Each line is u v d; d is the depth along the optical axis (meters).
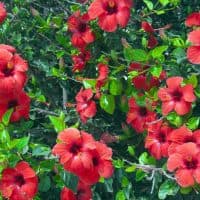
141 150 2.89
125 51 2.69
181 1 3.10
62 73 2.94
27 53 2.97
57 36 2.94
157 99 2.72
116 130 2.95
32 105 2.96
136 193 2.87
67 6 3.12
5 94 2.65
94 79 2.83
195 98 2.62
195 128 2.64
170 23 3.11
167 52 2.85
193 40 2.58
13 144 2.58
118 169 2.76
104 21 2.74
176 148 2.56
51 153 2.61
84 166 2.51
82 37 2.85
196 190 2.63
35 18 2.98
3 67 2.65
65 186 2.61
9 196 2.57
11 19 2.96
